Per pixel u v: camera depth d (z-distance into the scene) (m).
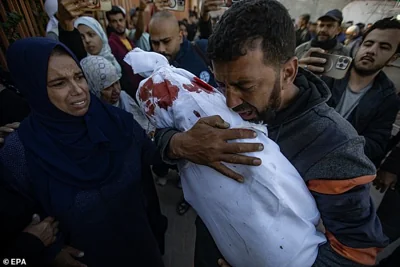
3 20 1.90
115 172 0.96
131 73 2.21
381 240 0.64
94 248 0.97
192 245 2.01
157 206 1.41
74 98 0.87
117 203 0.98
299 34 3.39
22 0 2.24
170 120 0.69
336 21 2.12
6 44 1.91
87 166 0.91
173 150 0.65
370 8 3.72
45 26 2.62
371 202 0.65
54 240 0.87
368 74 1.37
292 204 0.58
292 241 0.58
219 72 0.58
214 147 0.57
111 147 0.97
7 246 0.81
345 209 0.60
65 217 0.88
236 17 0.52
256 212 0.56
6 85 1.29
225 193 0.59
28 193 0.87
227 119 0.61
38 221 0.85
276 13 0.52
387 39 1.24
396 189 1.45
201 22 2.35
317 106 0.66
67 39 1.67
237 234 0.62
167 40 1.79
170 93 0.66
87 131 0.92
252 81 0.55
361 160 0.58
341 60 0.89
